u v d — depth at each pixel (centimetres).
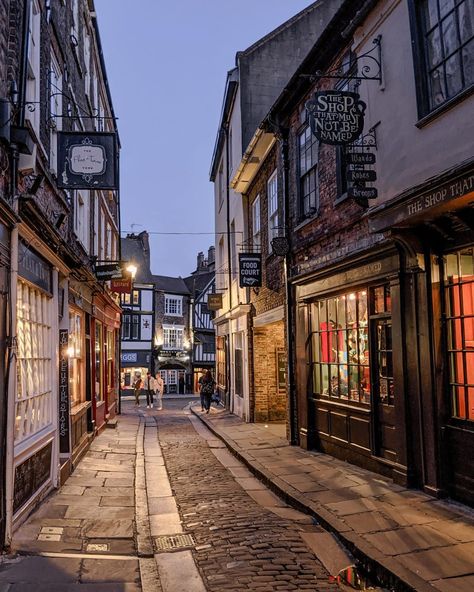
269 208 1402
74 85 1102
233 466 992
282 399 1598
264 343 1600
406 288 709
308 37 1738
